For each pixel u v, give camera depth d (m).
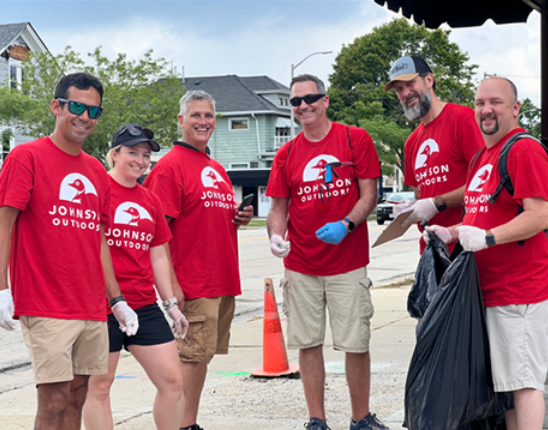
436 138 4.49
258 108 49.97
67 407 3.62
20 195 3.28
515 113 3.71
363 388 4.63
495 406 3.63
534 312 3.56
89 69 31.72
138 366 7.14
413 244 22.34
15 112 29.44
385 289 11.98
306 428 4.63
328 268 4.62
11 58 36.28
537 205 3.47
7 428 5.01
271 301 6.43
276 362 6.35
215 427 4.88
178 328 4.19
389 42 51.44
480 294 3.56
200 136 4.60
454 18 5.70
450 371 3.50
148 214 4.11
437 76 47.94
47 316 3.35
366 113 49.72
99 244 3.59
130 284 3.95
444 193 4.46
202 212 4.56
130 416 5.25
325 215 4.64
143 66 33.09
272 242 4.57
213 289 4.56
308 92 4.61
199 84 53.00
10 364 7.42
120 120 31.25
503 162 3.57
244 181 45.50
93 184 3.57
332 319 4.67
